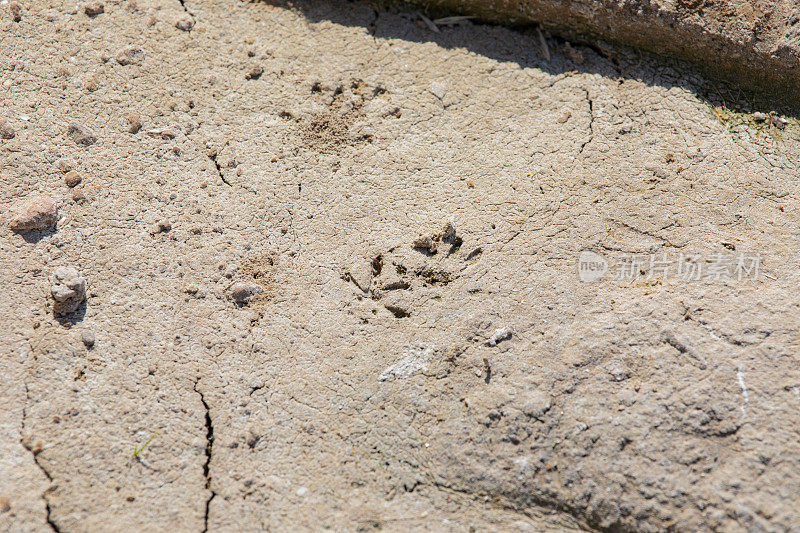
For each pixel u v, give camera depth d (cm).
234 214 107
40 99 108
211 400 103
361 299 105
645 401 101
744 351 102
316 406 103
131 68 109
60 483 100
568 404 102
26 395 102
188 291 105
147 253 105
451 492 101
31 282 104
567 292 104
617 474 100
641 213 106
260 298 105
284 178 108
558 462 101
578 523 100
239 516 100
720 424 101
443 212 107
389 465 101
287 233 106
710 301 103
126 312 104
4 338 103
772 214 106
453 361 103
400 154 109
